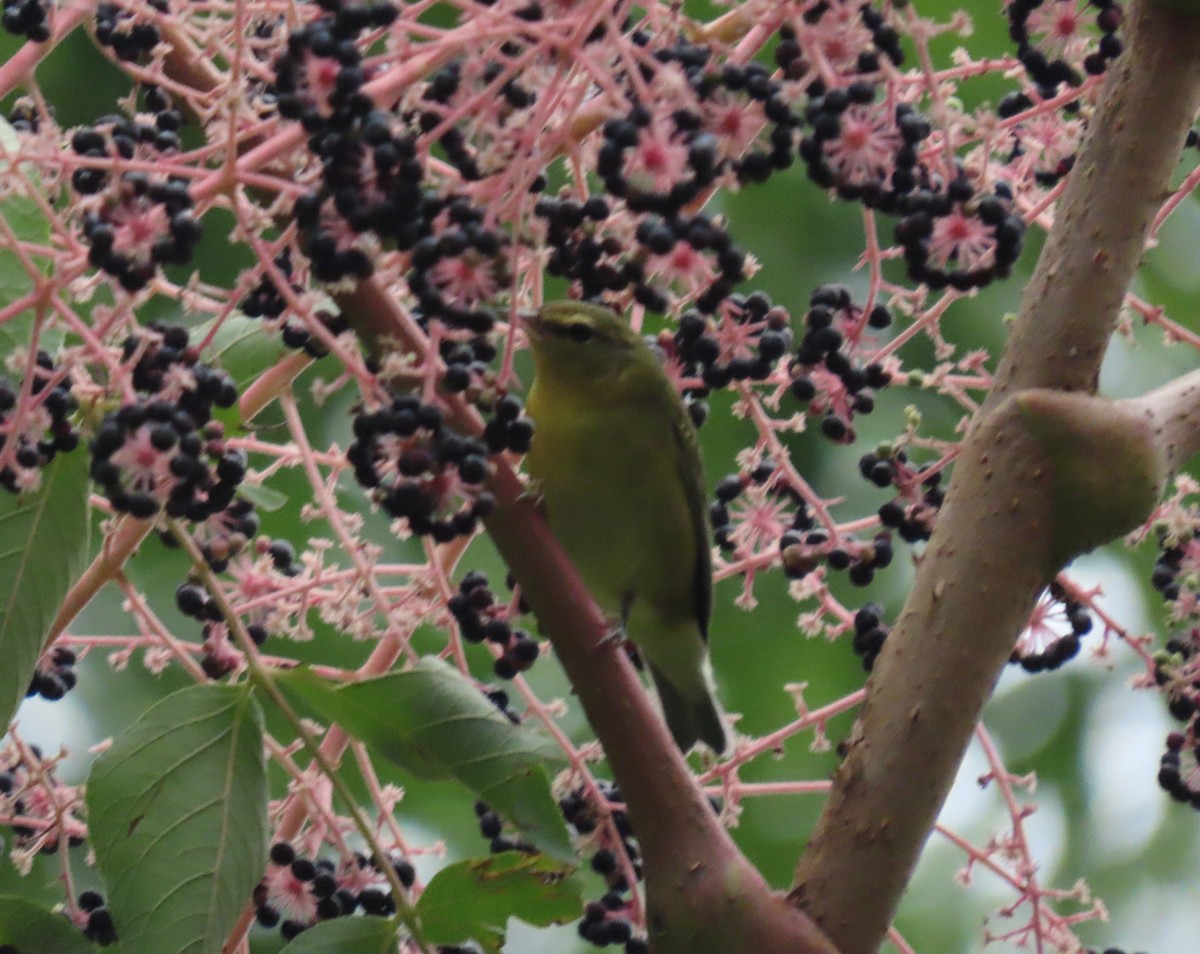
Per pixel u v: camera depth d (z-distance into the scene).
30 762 7.00
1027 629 7.74
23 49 5.85
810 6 5.53
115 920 5.66
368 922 6.14
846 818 5.91
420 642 12.50
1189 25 6.20
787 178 13.59
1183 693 7.45
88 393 5.66
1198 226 15.43
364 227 5.06
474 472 5.41
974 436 6.21
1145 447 6.07
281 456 8.38
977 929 14.34
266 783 5.95
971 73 7.39
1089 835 14.76
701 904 5.68
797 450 13.46
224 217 12.27
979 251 5.96
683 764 5.86
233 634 6.09
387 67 5.57
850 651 13.73
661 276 5.93
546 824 5.97
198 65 6.51
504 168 5.29
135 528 6.68
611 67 5.67
